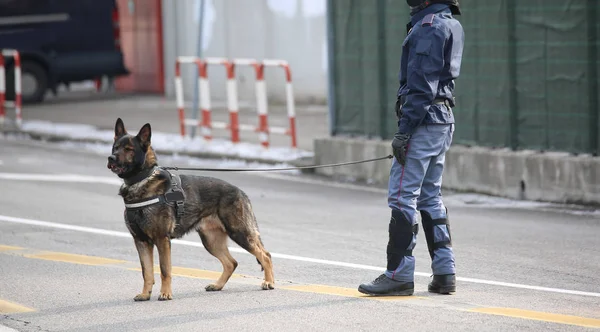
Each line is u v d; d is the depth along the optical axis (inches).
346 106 788.0
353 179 770.8
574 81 639.8
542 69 655.1
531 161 653.3
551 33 647.8
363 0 761.0
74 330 366.6
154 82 1406.3
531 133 667.4
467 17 693.9
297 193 711.7
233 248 533.6
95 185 745.0
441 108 394.6
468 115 702.5
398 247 404.5
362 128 776.3
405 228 401.4
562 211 617.9
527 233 554.9
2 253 522.9
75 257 512.4
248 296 416.8
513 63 669.9
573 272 459.8
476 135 699.4
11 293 431.2
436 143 395.2
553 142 655.8
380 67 752.3
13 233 577.9
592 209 620.1
